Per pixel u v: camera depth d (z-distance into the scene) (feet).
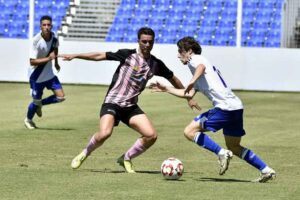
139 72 79.87
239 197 65.05
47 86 125.08
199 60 74.90
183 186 70.69
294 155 99.35
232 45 248.52
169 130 126.41
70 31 252.62
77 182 72.02
